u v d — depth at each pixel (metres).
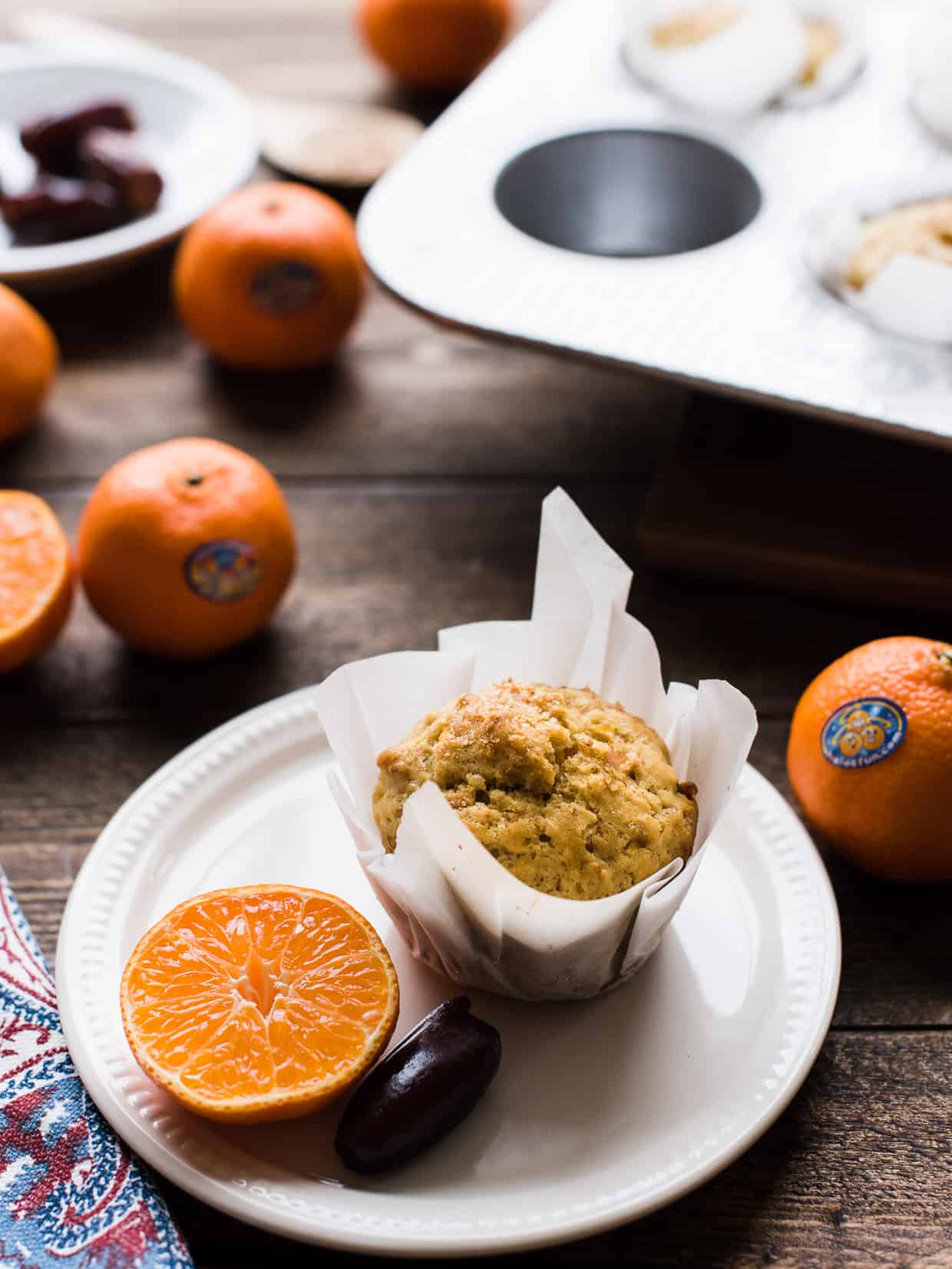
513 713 0.43
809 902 0.45
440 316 0.52
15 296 0.59
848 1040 0.45
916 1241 0.41
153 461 0.51
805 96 0.60
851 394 0.50
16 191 0.64
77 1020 0.43
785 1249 0.41
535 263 0.54
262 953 0.43
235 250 0.58
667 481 0.55
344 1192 0.41
